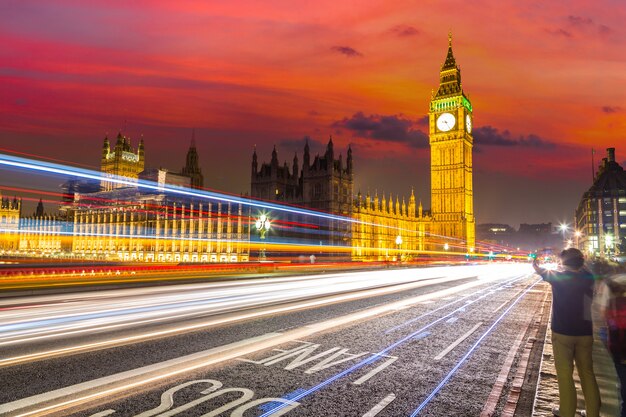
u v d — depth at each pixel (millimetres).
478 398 7480
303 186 108250
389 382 8289
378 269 66375
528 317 16391
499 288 29609
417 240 154375
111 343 11000
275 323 14180
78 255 167625
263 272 45062
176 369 8805
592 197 130625
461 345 11453
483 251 189000
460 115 157375
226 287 28062
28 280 27375
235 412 6633
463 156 157250
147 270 37469
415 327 13914
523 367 9391
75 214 185625
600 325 13109
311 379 8352
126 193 164500
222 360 9531
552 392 7773
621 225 125438
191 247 132375
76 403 6879
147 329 12891
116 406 6777
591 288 6371
